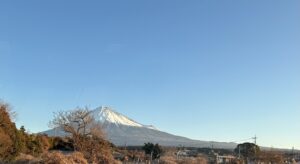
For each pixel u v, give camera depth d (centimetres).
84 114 6531
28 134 7144
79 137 6388
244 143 12150
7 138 5175
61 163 4738
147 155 9100
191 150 14550
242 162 9262
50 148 8044
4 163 5047
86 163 5147
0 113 5403
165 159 7819
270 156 10769
